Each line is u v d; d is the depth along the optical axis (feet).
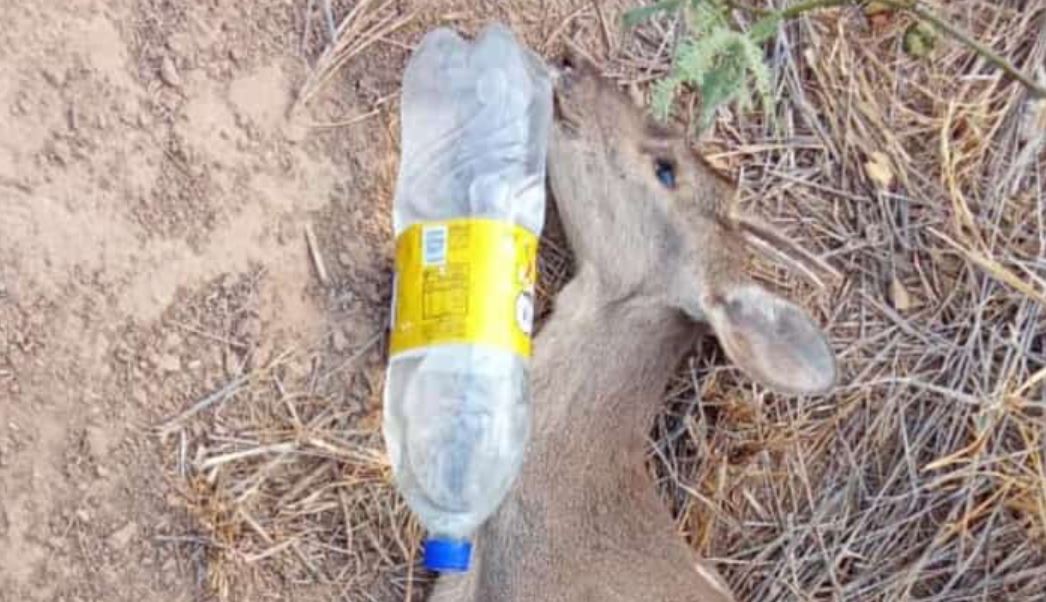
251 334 2.48
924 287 2.77
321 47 2.56
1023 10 2.83
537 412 2.49
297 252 2.52
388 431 2.39
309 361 2.51
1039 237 2.77
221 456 2.45
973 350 2.75
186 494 2.43
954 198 2.76
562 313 2.54
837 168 2.77
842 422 2.74
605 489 2.50
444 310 2.33
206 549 2.43
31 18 2.39
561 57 2.68
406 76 2.54
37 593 2.34
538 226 2.47
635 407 2.55
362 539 2.52
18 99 2.37
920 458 2.74
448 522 2.34
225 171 2.48
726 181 2.57
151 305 2.43
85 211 2.40
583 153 2.54
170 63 2.47
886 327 2.76
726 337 2.48
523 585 2.43
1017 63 2.83
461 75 2.50
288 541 2.48
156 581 2.41
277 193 2.51
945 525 2.73
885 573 2.73
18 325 2.36
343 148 2.56
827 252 2.76
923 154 2.79
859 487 2.74
